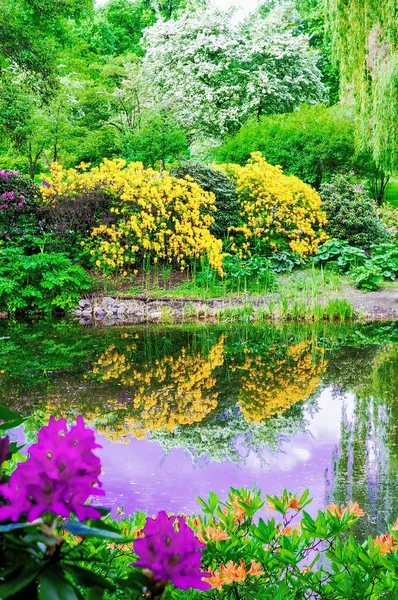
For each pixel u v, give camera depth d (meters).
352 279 13.66
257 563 1.98
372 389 6.69
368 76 14.24
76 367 7.75
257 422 5.55
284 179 14.83
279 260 14.07
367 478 4.16
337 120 17.83
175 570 1.28
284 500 2.18
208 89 24.77
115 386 6.82
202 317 11.71
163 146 18.42
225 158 18.83
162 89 25.38
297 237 14.46
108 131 21.72
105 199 13.42
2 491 1.17
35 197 13.51
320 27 34.12
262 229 14.18
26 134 17.17
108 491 3.94
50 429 1.30
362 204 15.05
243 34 26.06
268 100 25.70
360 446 4.85
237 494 2.36
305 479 4.16
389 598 1.86
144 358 8.31
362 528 3.40
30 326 10.91
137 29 39.38
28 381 7.04
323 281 12.83
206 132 25.59
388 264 13.61
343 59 14.19
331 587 2.02
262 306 11.95
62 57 24.58
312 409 5.95
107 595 1.91
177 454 4.68
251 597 2.05
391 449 4.75
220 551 2.08
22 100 16.47
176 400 6.29
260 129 18.58
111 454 4.70
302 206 14.80
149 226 13.07
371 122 14.53
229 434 5.20
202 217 13.70
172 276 13.71
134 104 23.16
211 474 4.25
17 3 16.33
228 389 6.73
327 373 7.47
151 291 12.91
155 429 5.33
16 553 1.23
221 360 8.21
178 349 8.93
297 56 25.73
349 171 17.55
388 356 8.39
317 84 26.50
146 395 6.47
